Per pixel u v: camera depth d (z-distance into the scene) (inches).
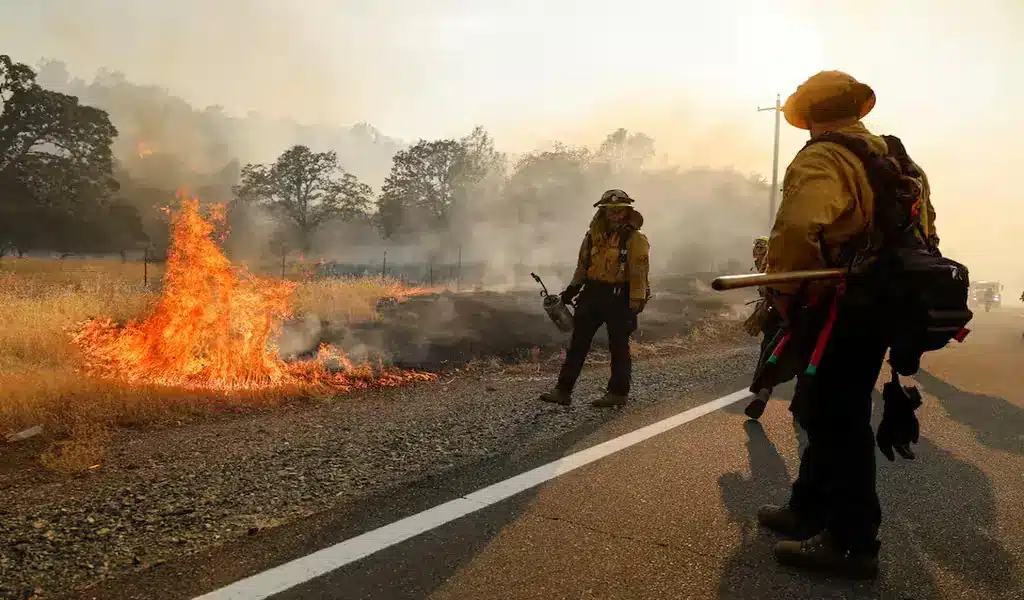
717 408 200.4
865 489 92.4
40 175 2094.0
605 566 95.3
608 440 162.9
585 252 205.0
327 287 531.5
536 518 112.8
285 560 96.2
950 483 134.9
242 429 172.4
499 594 86.8
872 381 92.0
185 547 100.2
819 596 87.7
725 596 87.4
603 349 334.3
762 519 110.6
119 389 196.5
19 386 187.9
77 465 138.0
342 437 164.1
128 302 360.8
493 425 177.2
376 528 108.0
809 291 89.4
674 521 112.3
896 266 83.7
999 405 214.8
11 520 108.7
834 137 91.2
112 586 87.9
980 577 93.7
